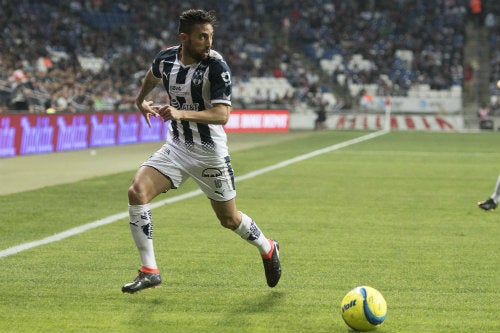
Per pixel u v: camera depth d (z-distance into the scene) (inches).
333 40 4849.9
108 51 4106.8
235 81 4271.7
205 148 604.4
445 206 1190.3
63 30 4087.1
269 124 3627.0
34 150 2133.4
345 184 1476.4
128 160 2004.2
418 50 4877.0
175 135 612.4
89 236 892.6
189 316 555.5
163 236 903.1
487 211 1142.3
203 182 617.0
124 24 4389.8
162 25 4505.4
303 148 2470.5
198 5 4741.6
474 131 3809.1
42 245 834.8
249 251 815.7
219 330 518.9
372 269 731.4
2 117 1987.0
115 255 782.5
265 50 4606.3
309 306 587.5
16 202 1178.0
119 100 3344.0
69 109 2824.8
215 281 671.8
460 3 5172.2
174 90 601.0
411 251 826.8
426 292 639.1
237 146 2593.5
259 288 647.8
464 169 1803.6
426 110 4318.4
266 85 4365.2
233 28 4697.3
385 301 561.3
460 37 5009.8
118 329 519.8
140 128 2751.0
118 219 1019.9
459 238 911.0
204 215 1064.8
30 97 2874.0
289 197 1282.0
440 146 2625.5
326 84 4505.4
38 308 574.6
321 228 978.7
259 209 1144.8
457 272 720.3
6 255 777.6
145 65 4045.3
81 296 613.6
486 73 4566.9
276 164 1888.5
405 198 1278.3
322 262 764.6
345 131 3671.3
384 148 2498.8
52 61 3732.8
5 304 586.2
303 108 4037.9
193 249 824.9
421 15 5113.2
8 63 3405.5
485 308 585.3
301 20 4933.6
